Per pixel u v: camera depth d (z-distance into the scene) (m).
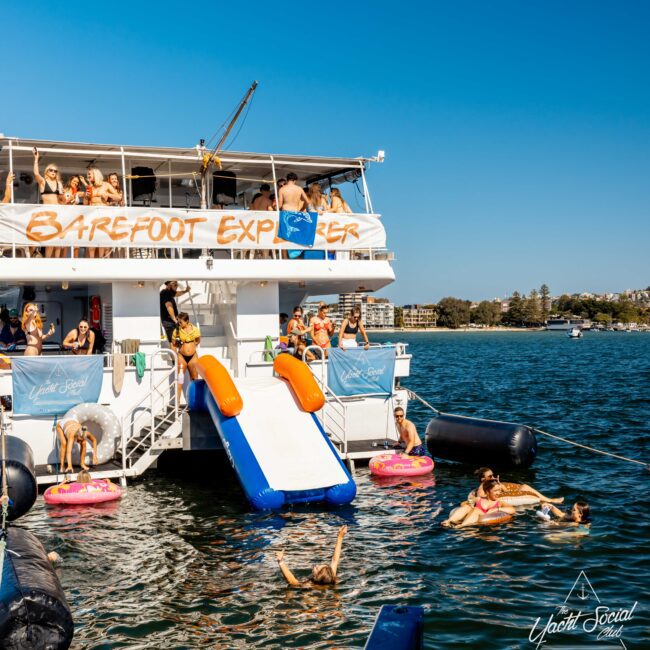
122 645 10.45
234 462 16.89
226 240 21.44
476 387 47.62
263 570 12.96
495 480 15.75
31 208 19.77
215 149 21.70
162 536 14.71
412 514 16.03
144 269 20.47
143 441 18.91
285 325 24.58
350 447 20.53
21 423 18.52
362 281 23.06
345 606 11.53
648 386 46.22
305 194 22.64
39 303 25.81
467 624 10.95
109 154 21.33
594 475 19.59
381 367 21.19
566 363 75.75
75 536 14.73
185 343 20.09
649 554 13.64
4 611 9.52
